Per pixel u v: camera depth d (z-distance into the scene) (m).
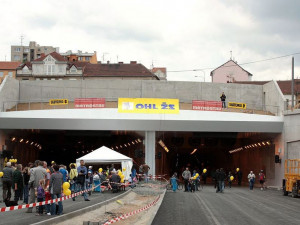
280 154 51.00
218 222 17.81
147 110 49.81
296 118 49.03
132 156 64.44
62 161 76.12
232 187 54.06
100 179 33.00
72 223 16.08
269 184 54.47
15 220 16.22
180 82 64.94
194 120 49.88
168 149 77.31
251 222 18.02
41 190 17.72
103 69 102.94
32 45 170.50
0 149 48.62
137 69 101.19
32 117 48.41
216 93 65.12
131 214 18.36
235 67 113.31
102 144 66.81
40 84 62.22
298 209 24.66
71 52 160.62
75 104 49.47
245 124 50.28
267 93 62.66
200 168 89.50
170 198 30.77
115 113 49.44
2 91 53.72
